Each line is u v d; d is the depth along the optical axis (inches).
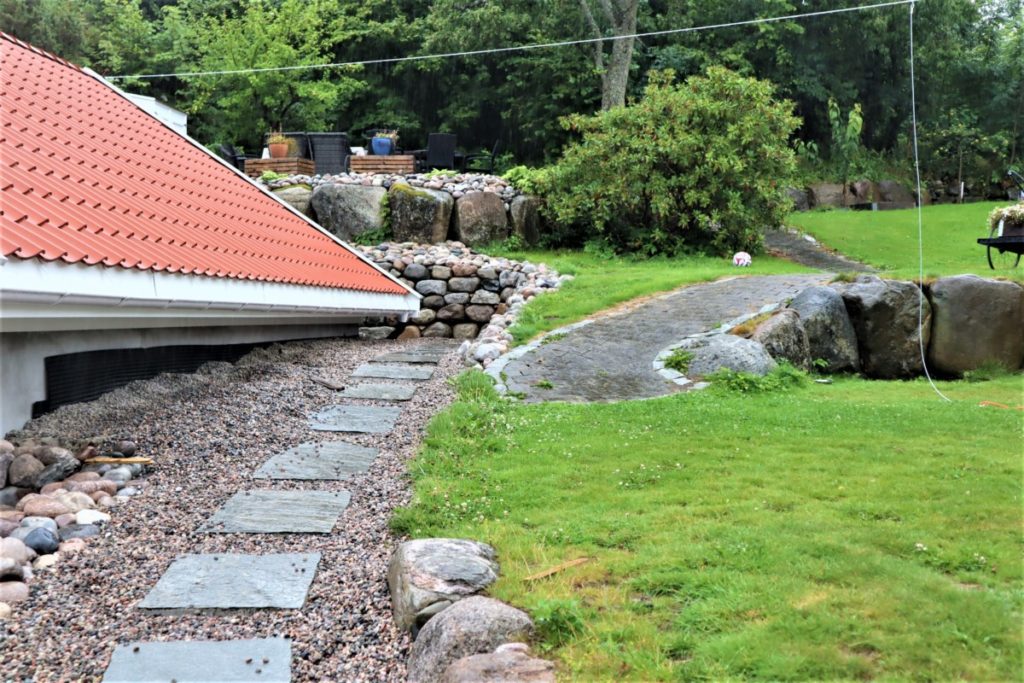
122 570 155.3
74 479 197.6
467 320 550.6
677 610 123.0
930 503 166.6
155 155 403.9
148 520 179.6
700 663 106.5
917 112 1171.9
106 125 388.2
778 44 1097.4
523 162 1130.7
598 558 144.6
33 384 224.8
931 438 227.6
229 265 299.7
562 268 545.6
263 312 332.2
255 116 957.2
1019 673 100.0
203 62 965.8
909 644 106.7
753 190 631.2
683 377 319.0
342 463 223.0
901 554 140.3
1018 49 1210.0
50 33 914.1
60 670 122.5
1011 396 316.5
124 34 1016.9
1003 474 189.2
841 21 1090.7
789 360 351.3
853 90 1127.6
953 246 701.3
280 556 161.5
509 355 344.8
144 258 240.1
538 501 182.2
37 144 293.3
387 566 155.7
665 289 458.6
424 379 346.6
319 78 1060.5
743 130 615.8
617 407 274.2
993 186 1159.0
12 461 194.1
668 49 1033.5
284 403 285.0
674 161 621.6
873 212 893.8
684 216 620.1
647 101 641.6
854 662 103.1
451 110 1107.3
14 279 179.2
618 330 379.9
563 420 256.8
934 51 1135.0
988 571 132.6
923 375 390.0
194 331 318.7
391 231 610.9
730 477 191.5
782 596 121.7
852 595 121.1
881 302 384.5
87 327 239.0
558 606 120.3
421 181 641.6
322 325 479.2
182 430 242.2
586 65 1007.6
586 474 199.9
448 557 141.8
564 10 996.6
